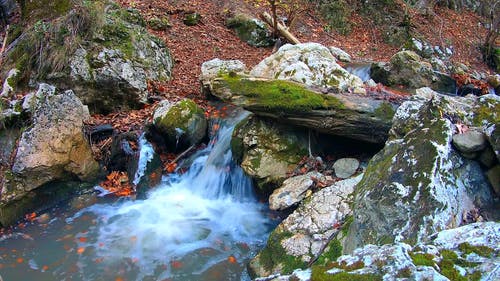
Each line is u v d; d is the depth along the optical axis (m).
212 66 7.59
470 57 12.01
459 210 3.07
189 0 11.58
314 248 3.85
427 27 12.78
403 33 12.28
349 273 1.94
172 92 7.61
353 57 11.07
